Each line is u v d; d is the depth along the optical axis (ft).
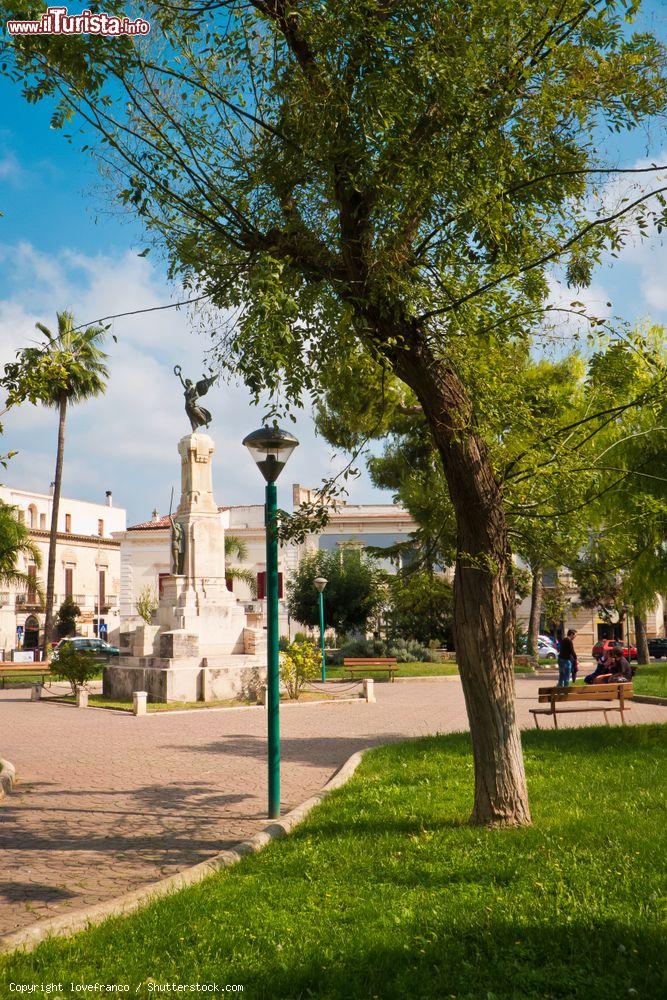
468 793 28.22
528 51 22.49
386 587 115.03
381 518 171.83
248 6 22.63
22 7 20.81
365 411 31.45
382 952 14.52
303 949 14.75
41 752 44.24
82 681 76.07
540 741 40.40
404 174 21.58
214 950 14.96
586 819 23.47
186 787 33.76
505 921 15.64
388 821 24.50
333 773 36.55
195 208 24.32
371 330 23.53
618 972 13.50
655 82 22.80
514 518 26.21
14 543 133.69
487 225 22.12
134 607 187.01
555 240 24.36
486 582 24.07
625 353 24.80
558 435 25.40
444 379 23.81
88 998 12.91
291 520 25.66
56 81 22.12
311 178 23.56
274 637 28.32
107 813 28.89
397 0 21.48
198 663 74.79
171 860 22.75
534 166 22.82
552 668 124.16
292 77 22.81
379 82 20.66
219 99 23.21
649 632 178.29
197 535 79.87
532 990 13.03
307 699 72.33
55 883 20.59
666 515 27.66
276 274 19.98
